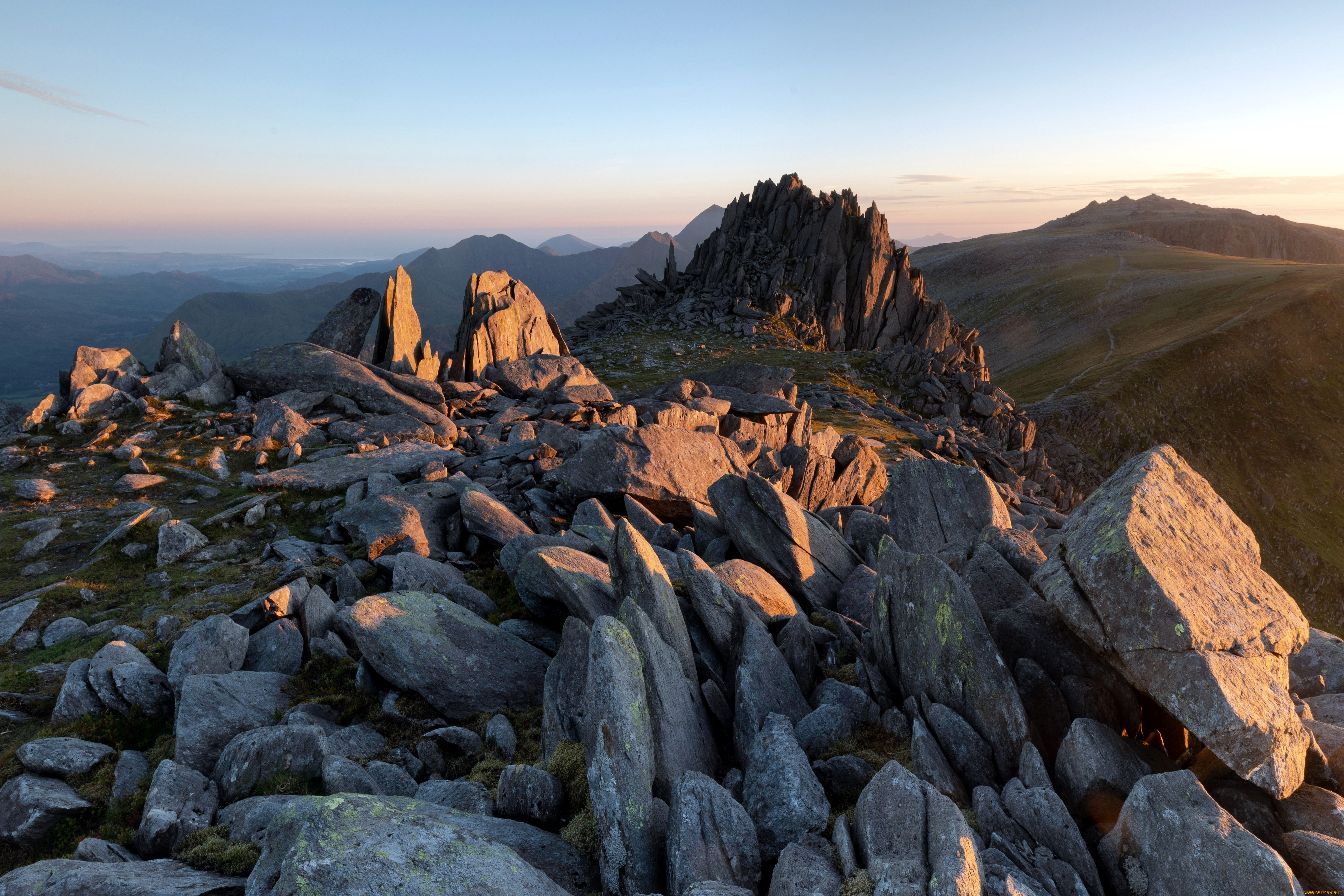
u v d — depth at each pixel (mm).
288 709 16578
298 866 7707
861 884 8531
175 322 44156
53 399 38812
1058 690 11859
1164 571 10508
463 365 53000
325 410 41500
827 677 15828
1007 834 9781
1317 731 11609
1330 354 181250
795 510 21906
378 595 18469
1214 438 159000
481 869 8266
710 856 9625
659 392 49656
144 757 14969
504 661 17766
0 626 20859
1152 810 8945
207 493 30906
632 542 15641
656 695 12164
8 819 12852
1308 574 131875
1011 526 25531
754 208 162375
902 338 140500
